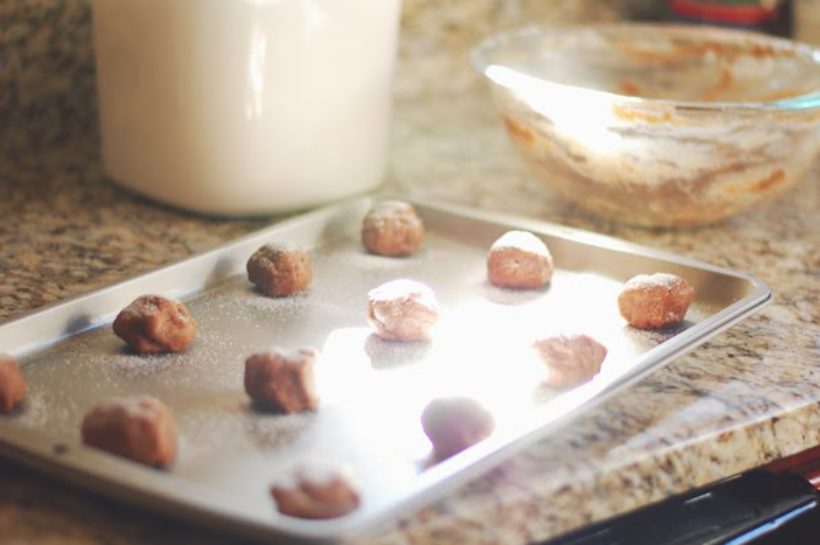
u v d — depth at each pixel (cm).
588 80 149
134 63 125
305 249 123
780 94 143
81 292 114
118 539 94
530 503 96
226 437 100
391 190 137
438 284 119
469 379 107
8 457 95
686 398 106
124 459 96
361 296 117
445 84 161
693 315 116
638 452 100
